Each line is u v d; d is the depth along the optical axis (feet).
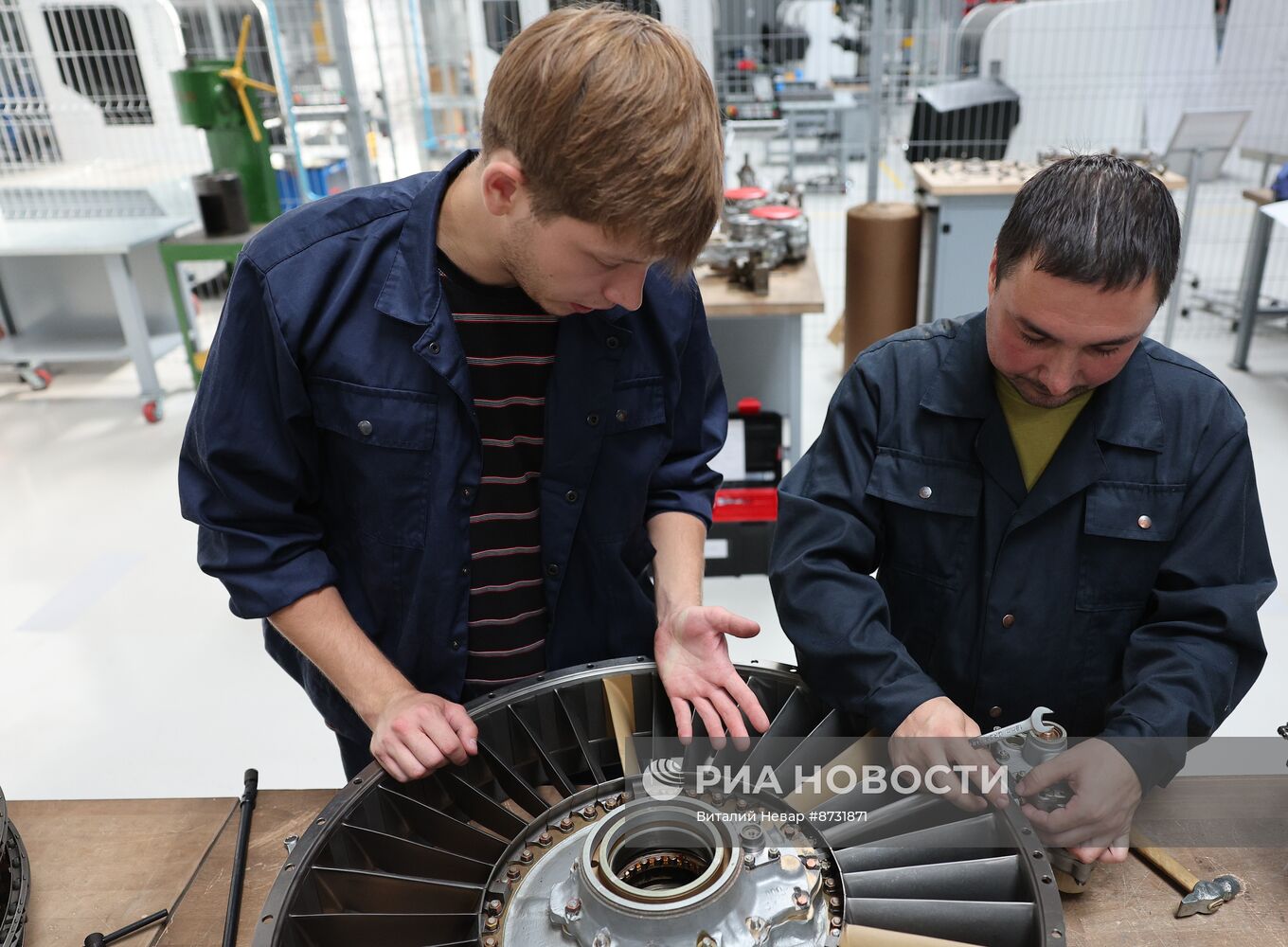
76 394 17.78
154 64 16.14
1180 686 3.61
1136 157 15.19
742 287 11.09
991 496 4.10
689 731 3.62
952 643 4.34
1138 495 3.95
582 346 3.88
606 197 2.78
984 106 15.72
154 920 3.73
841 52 23.70
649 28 2.87
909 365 4.24
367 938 2.97
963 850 3.33
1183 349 17.56
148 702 10.21
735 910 3.00
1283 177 14.96
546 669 4.59
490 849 3.39
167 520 13.57
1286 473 13.46
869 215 15.02
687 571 4.38
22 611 11.75
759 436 11.15
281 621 3.94
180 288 16.29
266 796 4.34
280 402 3.80
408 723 3.59
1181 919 3.40
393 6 18.71
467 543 4.10
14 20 15.38
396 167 17.92
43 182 17.03
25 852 3.95
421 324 3.70
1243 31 16.55
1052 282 3.19
